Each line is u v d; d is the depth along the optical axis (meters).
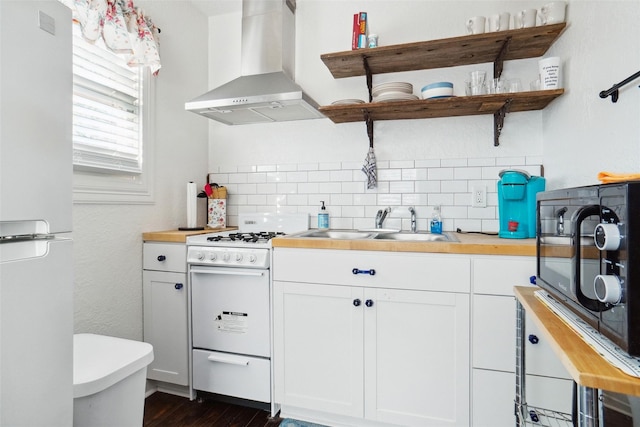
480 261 1.39
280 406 1.71
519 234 1.58
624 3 1.14
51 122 0.81
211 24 2.55
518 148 1.96
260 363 1.69
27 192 0.76
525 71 1.94
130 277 1.86
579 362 0.60
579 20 1.47
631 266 0.58
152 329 1.90
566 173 1.59
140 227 1.93
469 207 2.03
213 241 1.80
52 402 0.81
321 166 2.31
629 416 0.91
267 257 1.65
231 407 1.78
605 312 0.65
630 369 0.57
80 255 1.61
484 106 1.81
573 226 0.80
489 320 1.38
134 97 1.91
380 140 2.18
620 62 1.16
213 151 2.53
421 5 2.10
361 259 1.52
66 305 0.85
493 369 1.38
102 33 1.58
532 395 1.34
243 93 1.91
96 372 1.07
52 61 0.82
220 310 1.76
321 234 2.00
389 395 1.50
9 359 0.72
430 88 1.79
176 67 2.23
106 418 1.07
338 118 2.13
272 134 2.41
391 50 1.84
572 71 1.54
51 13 0.82
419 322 1.46
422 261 1.45
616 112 1.18
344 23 2.25
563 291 0.87
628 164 1.11
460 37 1.72
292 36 2.29
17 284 0.73
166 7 2.14
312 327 1.60
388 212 2.16
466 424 1.42
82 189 1.61
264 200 2.43
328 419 1.63
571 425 1.27
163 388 1.94
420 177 2.12
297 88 1.86
